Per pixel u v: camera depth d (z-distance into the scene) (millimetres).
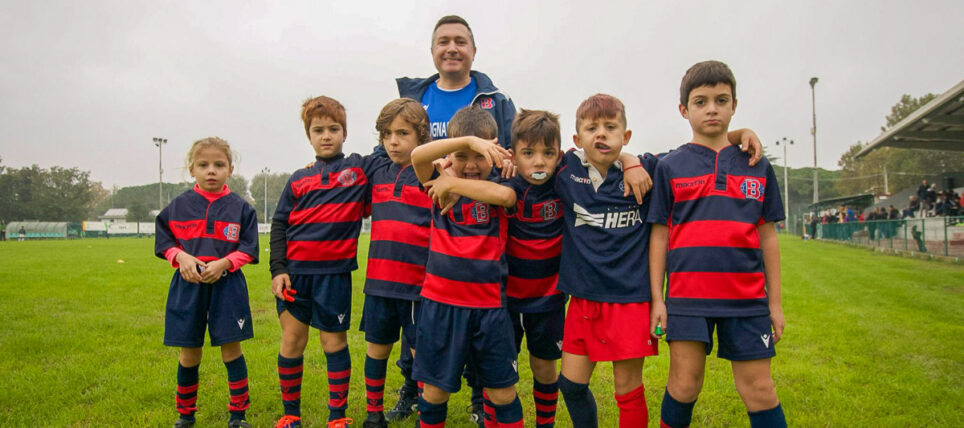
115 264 14828
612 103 2572
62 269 13172
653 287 2607
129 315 6941
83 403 3719
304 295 3283
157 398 3820
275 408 3680
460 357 2611
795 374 4309
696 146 2619
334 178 3314
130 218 81562
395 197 3168
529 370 4609
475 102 3764
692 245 2484
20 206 70938
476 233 2658
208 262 3332
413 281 3090
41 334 5695
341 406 3197
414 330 3090
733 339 2416
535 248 2812
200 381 4203
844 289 9133
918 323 6273
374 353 3213
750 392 2426
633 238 2631
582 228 2660
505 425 2682
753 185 2504
